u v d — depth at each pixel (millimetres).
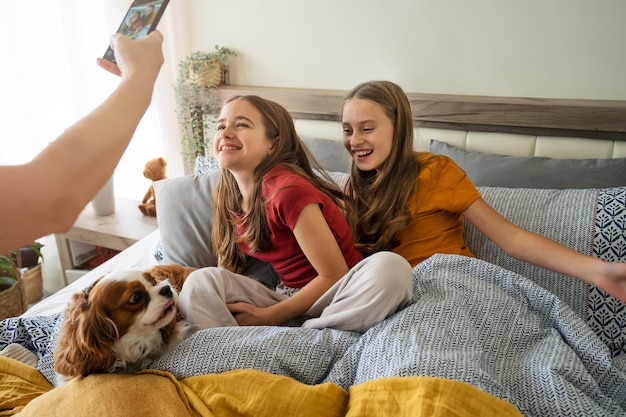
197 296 1104
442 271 1128
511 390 885
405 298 1008
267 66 2076
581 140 1574
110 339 885
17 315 1812
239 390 825
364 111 1309
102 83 2225
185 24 2156
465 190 1312
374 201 1362
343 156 1745
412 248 1350
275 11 1977
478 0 1662
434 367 810
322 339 965
